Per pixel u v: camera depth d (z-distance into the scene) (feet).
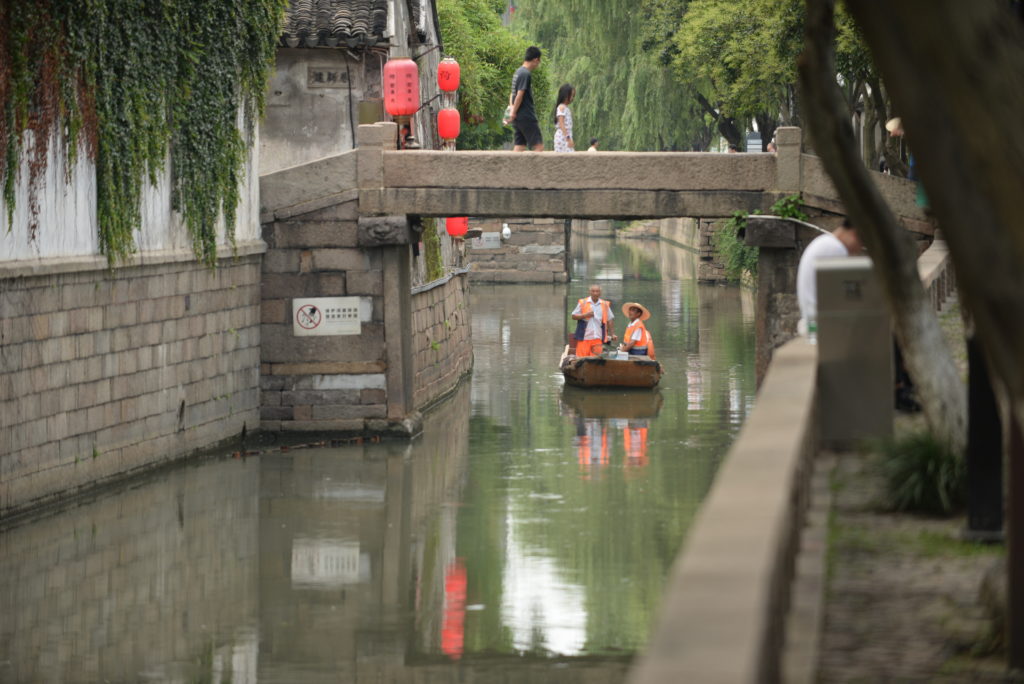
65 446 114.32
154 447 130.52
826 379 65.67
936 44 27.55
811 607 44.11
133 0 122.21
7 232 103.65
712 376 203.10
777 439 46.32
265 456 140.46
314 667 77.66
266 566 98.94
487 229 400.26
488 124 343.26
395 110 152.25
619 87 351.67
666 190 145.38
